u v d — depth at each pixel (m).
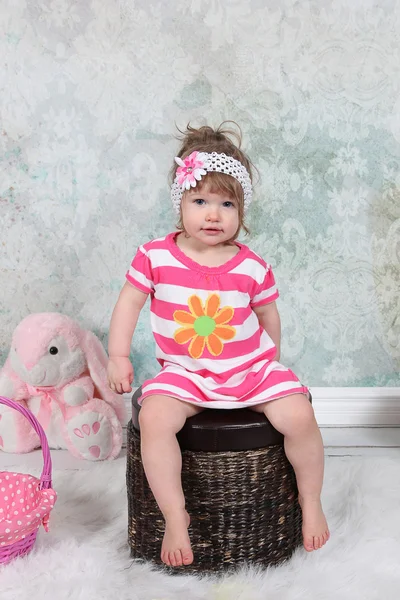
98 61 1.95
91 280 2.05
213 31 1.95
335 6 1.96
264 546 1.38
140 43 1.95
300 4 1.95
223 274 1.44
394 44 1.99
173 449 1.29
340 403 2.13
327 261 2.07
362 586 1.28
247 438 1.31
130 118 1.97
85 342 1.95
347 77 1.99
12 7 1.92
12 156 1.98
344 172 2.03
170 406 1.32
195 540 1.35
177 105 1.97
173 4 1.94
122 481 1.71
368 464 1.79
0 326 2.06
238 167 1.42
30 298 2.05
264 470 1.34
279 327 1.56
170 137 1.99
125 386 1.44
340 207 2.04
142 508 1.38
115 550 1.42
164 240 1.47
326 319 2.10
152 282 1.46
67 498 1.62
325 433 2.10
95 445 1.90
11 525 1.31
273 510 1.37
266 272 1.50
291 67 1.97
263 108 1.98
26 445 1.95
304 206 2.04
